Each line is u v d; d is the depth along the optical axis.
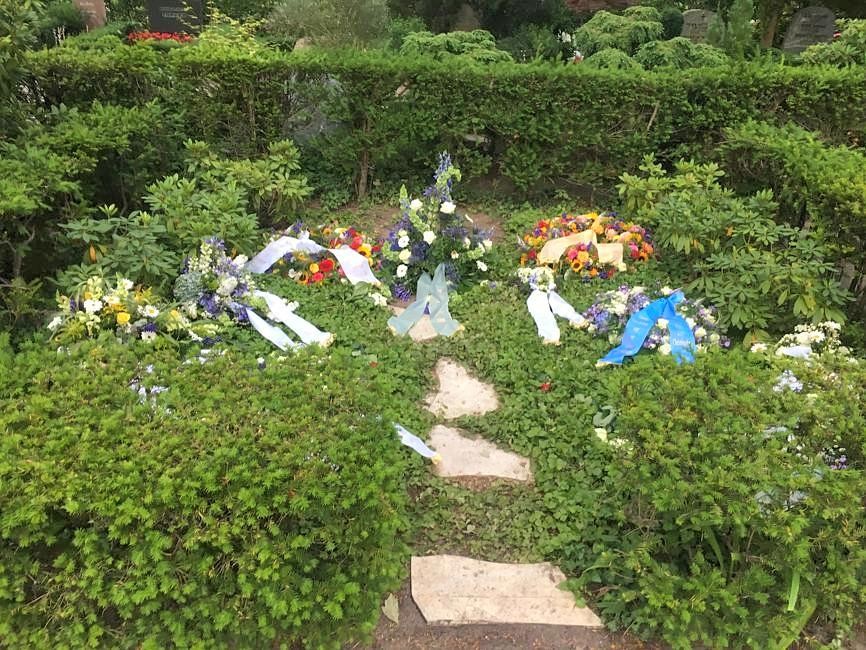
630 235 5.51
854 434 2.63
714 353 3.09
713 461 2.47
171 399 2.46
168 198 4.88
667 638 2.47
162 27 13.22
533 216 6.43
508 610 2.72
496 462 3.51
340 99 6.63
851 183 4.30
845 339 4.32
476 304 5.00
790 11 13.12
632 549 2.77
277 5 11.80
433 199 5.25
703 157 6.59
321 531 2.21
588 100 6.45
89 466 2.14
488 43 9.53
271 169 6.10
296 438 2.33
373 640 2.59
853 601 2.52
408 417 3.70
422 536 3.06
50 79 6.59
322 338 4.29
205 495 2.15
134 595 2.06
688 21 13.09
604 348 4.34
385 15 10.67
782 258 4.57
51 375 2.57
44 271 4.34
